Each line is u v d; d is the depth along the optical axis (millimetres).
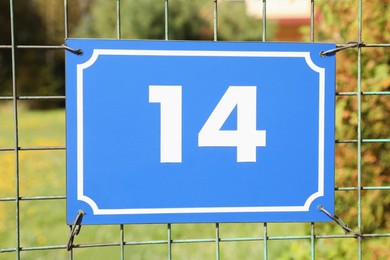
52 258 5672
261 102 2045
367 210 3568
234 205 2049
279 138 2057
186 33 22859
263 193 2055
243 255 5758
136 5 22547
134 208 2016
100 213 2006
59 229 6793
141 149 2014
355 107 3516
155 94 2010
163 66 2010
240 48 2031
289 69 2049
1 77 29047
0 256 5746
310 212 2076
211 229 6621
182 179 2029
